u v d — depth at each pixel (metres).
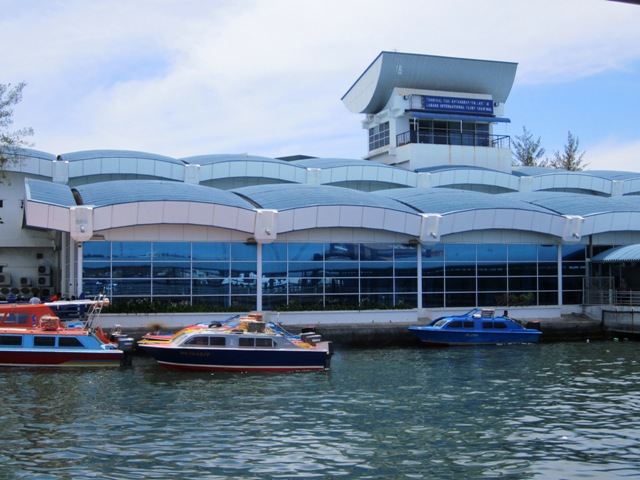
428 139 68.88
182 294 39.44
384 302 43.06
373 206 42.00
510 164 70.31
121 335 33.81
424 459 19.16
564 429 22.03
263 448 20.02
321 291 41.91
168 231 39.31
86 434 21.25
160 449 19.86
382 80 68.31
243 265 40.56
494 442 20.69
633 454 19.61
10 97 43.72
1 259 52.19
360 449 19.98
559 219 46.09
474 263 45.06
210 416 23.48
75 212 37.03
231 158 60.16
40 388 27.58
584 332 45.03
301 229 40.84
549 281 46.75
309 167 60.62
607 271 48.31
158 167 55.44
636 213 48.09
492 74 70.06
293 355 31.92
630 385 28.59
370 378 30.20
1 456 19.16
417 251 43.84
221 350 31.44
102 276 38.25
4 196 52.00
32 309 33.22
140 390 27.48
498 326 41.56
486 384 28.83
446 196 47.53
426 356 36.66
